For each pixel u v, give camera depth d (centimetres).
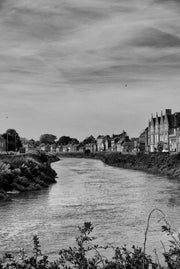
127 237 2777
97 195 5069
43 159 10494
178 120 12812
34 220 3400
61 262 997
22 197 4894
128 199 4653
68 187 6109
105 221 3344
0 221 3366
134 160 12300
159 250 2414
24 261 982
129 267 970
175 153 10219
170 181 6994
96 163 15650
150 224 3178
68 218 3488
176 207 3975
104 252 2369
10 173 5619
